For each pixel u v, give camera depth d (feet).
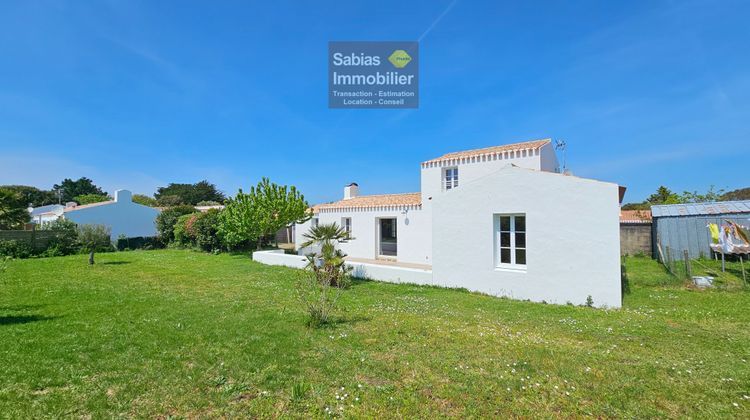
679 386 14.10
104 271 50.62
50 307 27.84
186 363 16.24
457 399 13.11
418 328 22.24
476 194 36.88
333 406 12.64
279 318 24.52
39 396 13.06
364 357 17.11
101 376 14.76
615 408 12.51
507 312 28.07
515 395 13.43
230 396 13.25
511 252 35.29
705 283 36.47
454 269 38.37
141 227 115.55
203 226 79.97
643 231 69.21
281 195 68.90
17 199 86.99
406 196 72.13
